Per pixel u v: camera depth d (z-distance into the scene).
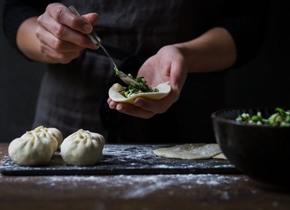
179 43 1.16
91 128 1.17
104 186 0.78
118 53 1.14
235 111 0.85
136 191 0.76
